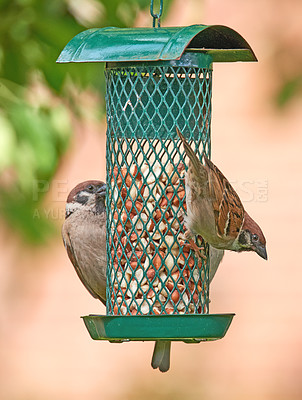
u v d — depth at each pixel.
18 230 11.25
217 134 20.02
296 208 19.66
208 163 9.37
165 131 9.62
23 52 11.86
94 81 12.05
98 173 17.42
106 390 18.97
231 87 20.14
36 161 11.22
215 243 9.63
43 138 11.30
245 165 19.81
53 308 19.33
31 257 11.38
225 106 20.08
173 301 9.63
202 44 9.75
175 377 18.88
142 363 19.22
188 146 9.09
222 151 19.91
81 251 11.96
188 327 9.02
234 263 19.67
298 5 11.21
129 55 9.00
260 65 10.70
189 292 9.72
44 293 19.25
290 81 10.43
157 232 9.66
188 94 9.59
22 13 11.96
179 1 12.15
